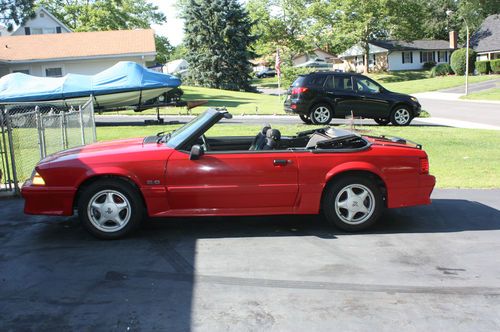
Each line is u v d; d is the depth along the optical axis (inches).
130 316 153.9
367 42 2425.0
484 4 2367.1
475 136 582.6
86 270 192.7
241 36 1831.9
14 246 223.0
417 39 2785.4
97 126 742.5
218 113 235.5
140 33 1414.9
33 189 225.1
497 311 156.6
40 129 359.3
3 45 1317.7
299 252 211.9
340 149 235.9
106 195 227.8
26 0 1087.0
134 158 225.3
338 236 234.5
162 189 225.3
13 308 159.9
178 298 166.7
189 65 1849.2
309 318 151.9
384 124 716.0
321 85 668.7
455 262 199.5
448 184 348.5
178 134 244.8
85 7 2039.9
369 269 192.2
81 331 144.7
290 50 2522.1
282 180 230.8
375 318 151.9
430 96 1544.0
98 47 1327.5
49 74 1294.3
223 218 266.8
